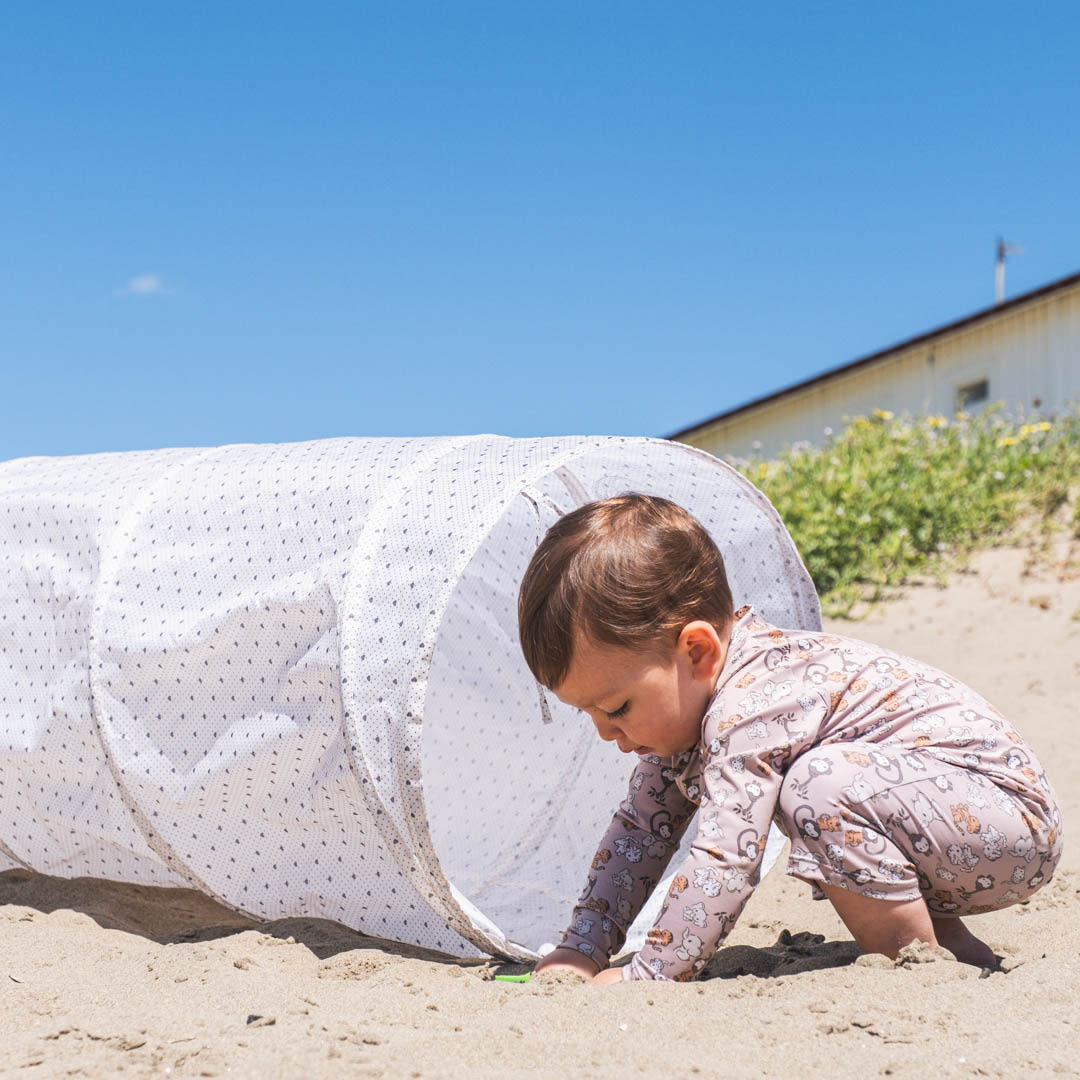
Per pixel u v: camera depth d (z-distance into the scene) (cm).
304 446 261
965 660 507
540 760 307
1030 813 193
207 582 231
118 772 226
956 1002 160
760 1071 139
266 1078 137
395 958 206
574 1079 134
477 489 218
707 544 205
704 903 186
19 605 258
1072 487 725
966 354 1237
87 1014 170
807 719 194
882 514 672
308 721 213
